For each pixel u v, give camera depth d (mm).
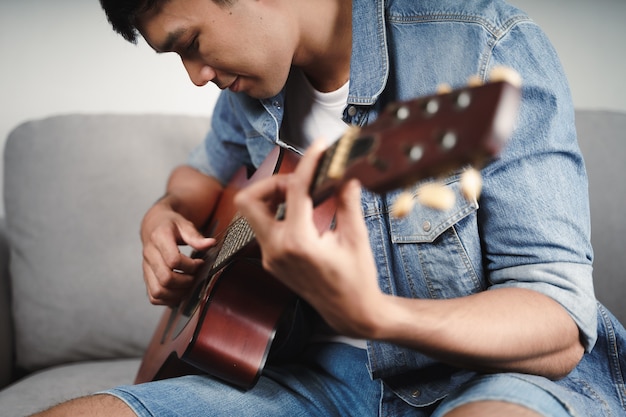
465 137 507
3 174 1782
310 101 1137
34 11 1941
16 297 1676
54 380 1486
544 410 731
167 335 1250
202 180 1469
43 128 1754
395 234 973
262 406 987
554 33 1939
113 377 1499
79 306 1646
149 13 934
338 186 617
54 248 1669
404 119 566
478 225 938
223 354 983
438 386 970
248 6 938
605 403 897
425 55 973
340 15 1046
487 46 919
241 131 1408
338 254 659
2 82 1950
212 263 1122
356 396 1067
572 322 832
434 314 759
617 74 1958
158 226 1254
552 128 888
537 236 870
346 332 741
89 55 1959
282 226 665
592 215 1548
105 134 1742
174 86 1978
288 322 1047
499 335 780
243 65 966
